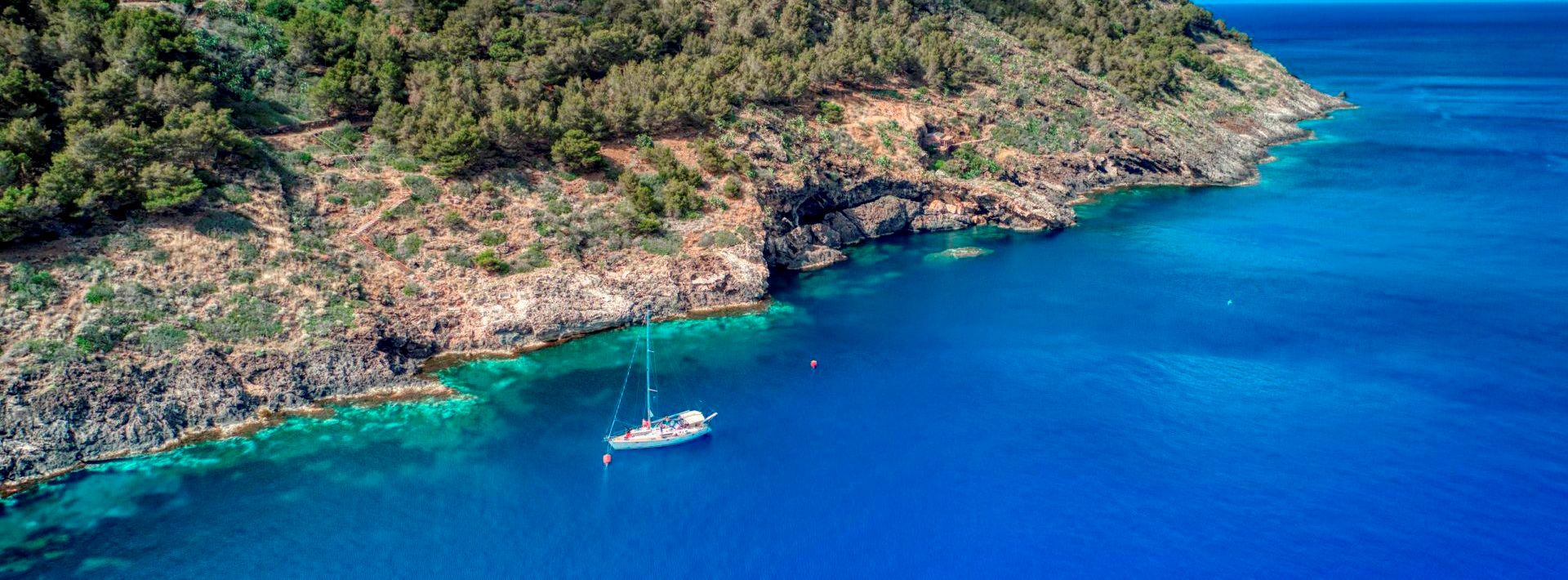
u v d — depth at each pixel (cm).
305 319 7669
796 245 10875
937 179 12444
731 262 9656
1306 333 8888
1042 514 6269
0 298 6906
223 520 6081
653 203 9856
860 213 11900
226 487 6391
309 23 10350
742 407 7588
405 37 11244
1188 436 7106
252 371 7250
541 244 9112
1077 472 6688
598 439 7094
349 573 5694
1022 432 7206
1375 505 6269
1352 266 10788
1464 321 9106
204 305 7456
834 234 11488
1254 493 6419
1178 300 9781
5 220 7088
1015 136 13850
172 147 8125
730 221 10062
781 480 6662
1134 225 12569
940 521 6219
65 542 5844
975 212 12644
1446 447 6900
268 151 8962
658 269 9350
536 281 8750
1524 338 8681
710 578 5753
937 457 6888
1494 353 8388
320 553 5844
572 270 9000
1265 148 17325
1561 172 15288
